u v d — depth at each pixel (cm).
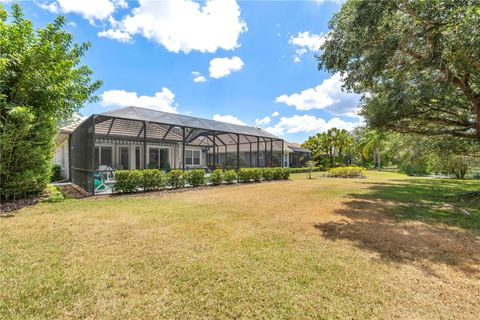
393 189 1034
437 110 827
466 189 1029
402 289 243
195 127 1172
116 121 1265
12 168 631
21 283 245
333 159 2873
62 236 387
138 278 261
